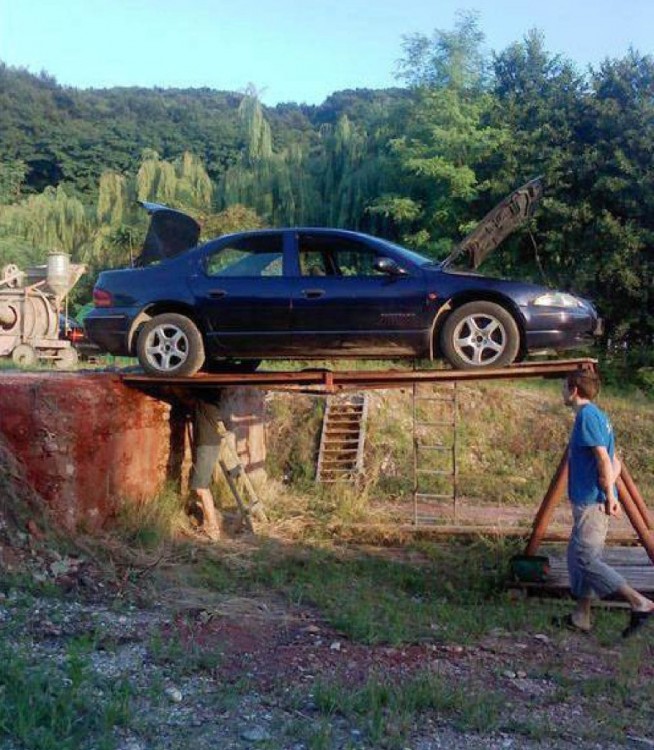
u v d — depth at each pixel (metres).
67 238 37.22
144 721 5.03
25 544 7.93
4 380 8.80
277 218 34.62
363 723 5.21
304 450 16.38
